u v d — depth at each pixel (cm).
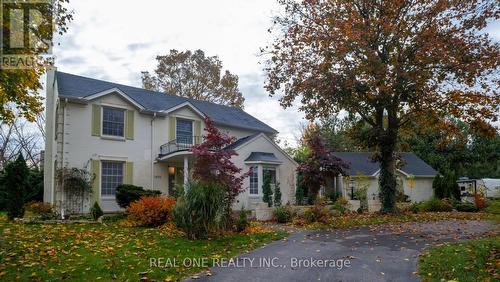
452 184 2484
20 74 986
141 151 2169
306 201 2278
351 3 1805
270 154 2434
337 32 1739
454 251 863
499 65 1593
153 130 2236
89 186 1903
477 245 905
